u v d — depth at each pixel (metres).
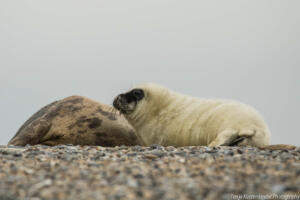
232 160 24.33
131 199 16.94
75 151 29.41
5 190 18.17
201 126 35.50
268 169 21.38
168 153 27.45
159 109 39.22
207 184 18.86
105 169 22.33
